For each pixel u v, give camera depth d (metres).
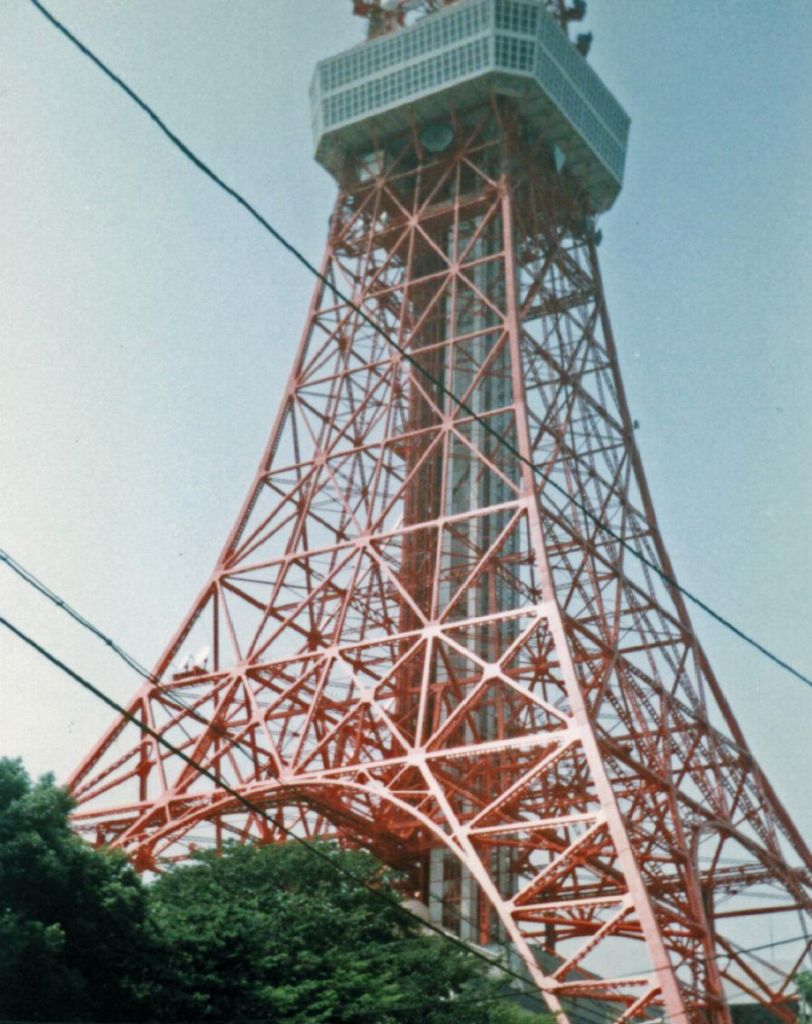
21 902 51.09
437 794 74.94
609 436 106.00
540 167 113.94
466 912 83.56
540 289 104.88
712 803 88.81
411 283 104.38
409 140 113.50
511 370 96.62
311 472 98.56
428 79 110.38
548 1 123.25
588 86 114.19
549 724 93.62
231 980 55.81
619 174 118.44
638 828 86.94
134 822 85.12
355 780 78.38
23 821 52.41
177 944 56.12
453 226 111.06
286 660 87.06
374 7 122.19
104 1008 52.12
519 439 90.75
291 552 94.56
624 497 102.31
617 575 93.44
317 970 61.91
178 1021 53.38
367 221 114.19
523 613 81.06
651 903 66.31
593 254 115.12
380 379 103.00
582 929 86.44
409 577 98.75
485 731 91.94
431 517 101.56
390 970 64.56
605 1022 84.94
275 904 67.88
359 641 93.00
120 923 53.38
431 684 91.06
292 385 103.81
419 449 104.62
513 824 71.69
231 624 90.88
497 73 107.56
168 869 75.88
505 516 100.56
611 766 88.06
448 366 97.19
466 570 96.94
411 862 87.00
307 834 84.25
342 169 115.50
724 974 87.56
